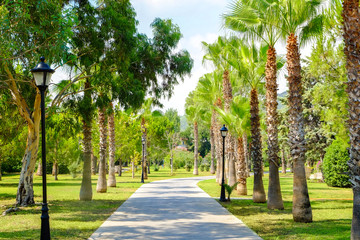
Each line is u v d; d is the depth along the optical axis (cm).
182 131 11294
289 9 1295
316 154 3766
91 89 1802
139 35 1917
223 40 2634
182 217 1296
